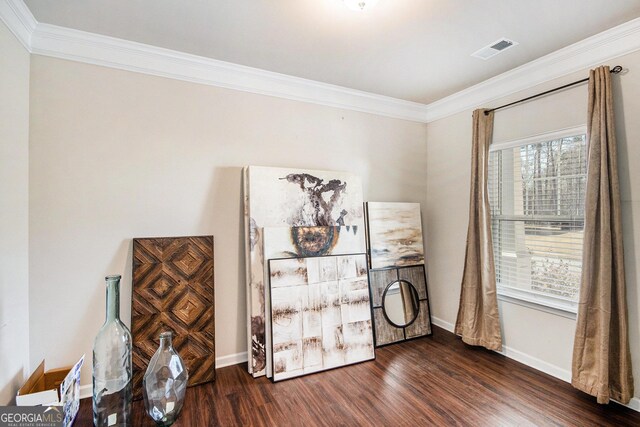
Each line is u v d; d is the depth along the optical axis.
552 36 2.37
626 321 2.20
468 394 2.41
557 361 2.65
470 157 3.45
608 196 2.25
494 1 1.95
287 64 2.82
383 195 3.73
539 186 2.84
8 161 1.93
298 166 3.21
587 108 2.40
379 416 2.14
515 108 2.99
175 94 2.67
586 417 2.13
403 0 1.93
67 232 2.31
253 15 2.08
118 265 2.46
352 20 2.14
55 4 1.96
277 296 2.72
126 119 2.50
